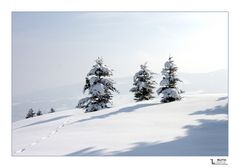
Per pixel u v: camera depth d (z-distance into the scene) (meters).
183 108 20.11
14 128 20.59
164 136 12.92
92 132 15.07
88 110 27.16
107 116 20.02
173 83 27.80
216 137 12.27
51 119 22.50
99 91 26.86
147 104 24.48
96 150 11.29
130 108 22.81
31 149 12.18
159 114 19.05
